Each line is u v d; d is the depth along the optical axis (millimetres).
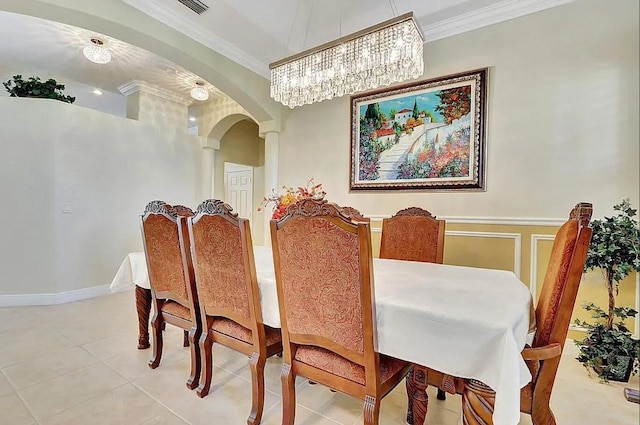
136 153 4305
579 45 2398
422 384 1406
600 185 2330
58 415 1626
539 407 1178
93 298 3740
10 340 2521
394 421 1626
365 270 1164
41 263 3488
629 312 2021
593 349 2062
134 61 3734
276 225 1370
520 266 2613
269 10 2779
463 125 2836
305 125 3941
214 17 2881
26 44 3344
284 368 1463
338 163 3648
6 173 3369
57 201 3553
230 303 1663
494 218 2711
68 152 3646
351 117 3500
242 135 6391
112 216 4043
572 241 1150
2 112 3361
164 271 2021
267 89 3951
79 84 4430
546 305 1217
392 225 2566
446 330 1112
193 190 5047
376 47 2264
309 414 1686
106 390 1861
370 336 1195
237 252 1569
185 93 4707
